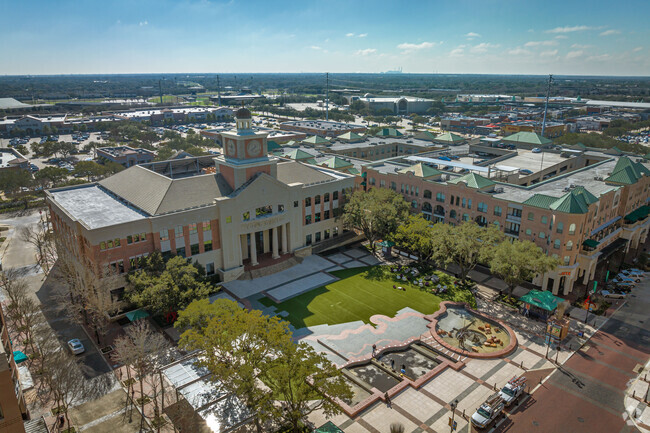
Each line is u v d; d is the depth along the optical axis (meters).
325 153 159.00
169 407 56.03
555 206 83.94
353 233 117.12
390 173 122.06
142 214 84.06
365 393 59.22
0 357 40.97
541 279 89.19
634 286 91.12
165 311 70.88
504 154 150.75
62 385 56.81
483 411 53.09
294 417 48.28
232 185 93.69
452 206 106.00
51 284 91.56
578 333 73.44
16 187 155.50
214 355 54.81
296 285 90.81
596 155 144.25
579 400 57.69
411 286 90.62
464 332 72.38
